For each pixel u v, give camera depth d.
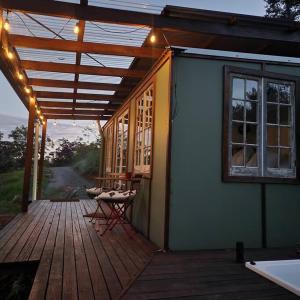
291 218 4.21
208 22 3.94
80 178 16.95
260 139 4.19
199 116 3.96
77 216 6.23
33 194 9.74
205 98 4.00
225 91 4.05
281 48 4.82
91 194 5.79
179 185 3.82
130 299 2.32
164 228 3.75
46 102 8.13
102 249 3.75
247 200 4.07
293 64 4.35
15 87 6.31
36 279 2.69
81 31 4.02
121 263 3.20
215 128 4.02
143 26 3.71
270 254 3.69
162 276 2.82
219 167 3.99
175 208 3.79
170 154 3.81
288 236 4.17
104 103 8.36
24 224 5.30
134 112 6.00
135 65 5.26
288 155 4.33
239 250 3.32
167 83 3.98
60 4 3.45
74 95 7.27
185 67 3.96
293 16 12.56
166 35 4.22
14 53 4.68
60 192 13.48
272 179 4.18
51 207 7.57
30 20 3.83
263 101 4.23
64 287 2.52
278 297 2.41
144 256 3.49
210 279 2.78
